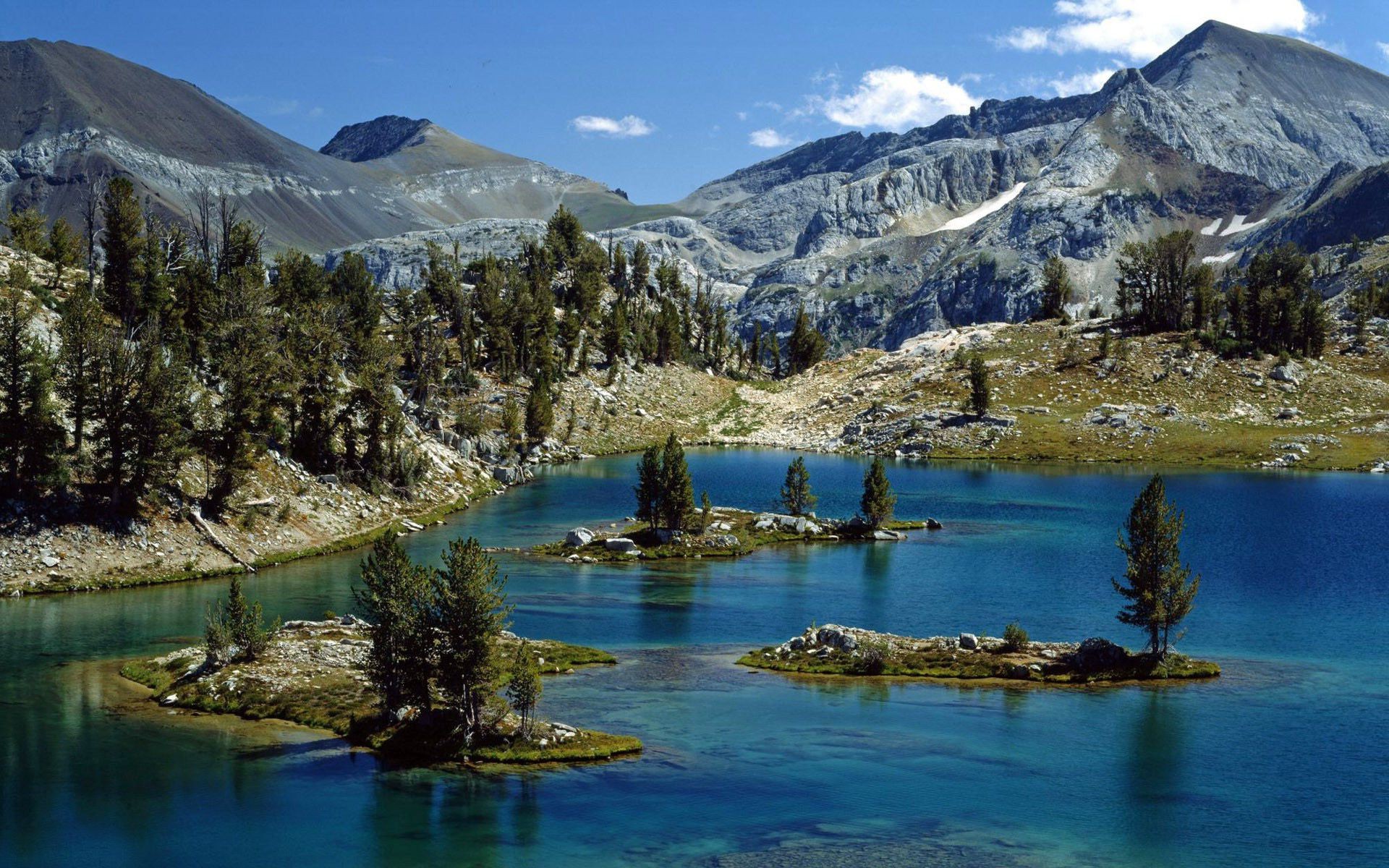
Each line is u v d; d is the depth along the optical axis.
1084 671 84.44
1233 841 53.69
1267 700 77.44
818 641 89.81
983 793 59.50
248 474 128.62
